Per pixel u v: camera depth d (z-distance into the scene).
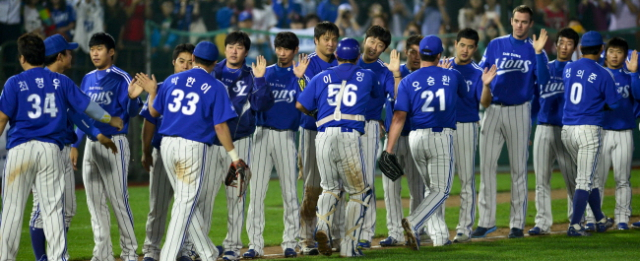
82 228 34.28
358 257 23.14
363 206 23.06
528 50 28.05
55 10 61.44
